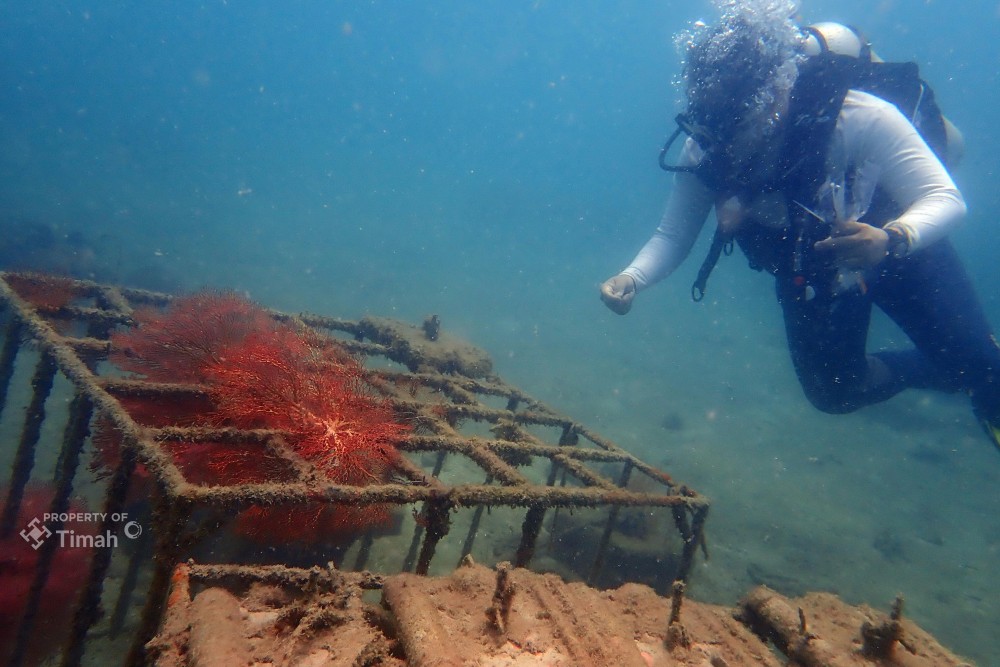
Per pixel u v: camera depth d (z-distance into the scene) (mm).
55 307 4672
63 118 85875
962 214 3805
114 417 2684
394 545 5484
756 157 4477
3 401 4184
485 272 34969
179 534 2188
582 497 3301
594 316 27828
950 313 4879
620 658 1830
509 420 4594
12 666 3191
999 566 9016
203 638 1600
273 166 90125
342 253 30078
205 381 3633
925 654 2332
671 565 6383
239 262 21703
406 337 6016
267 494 2324
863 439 15445
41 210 22578
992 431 5305
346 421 3170
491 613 1896
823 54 4242
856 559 8492
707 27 4473
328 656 1647
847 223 3627
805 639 2332
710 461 11594
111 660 3705
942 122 4551
